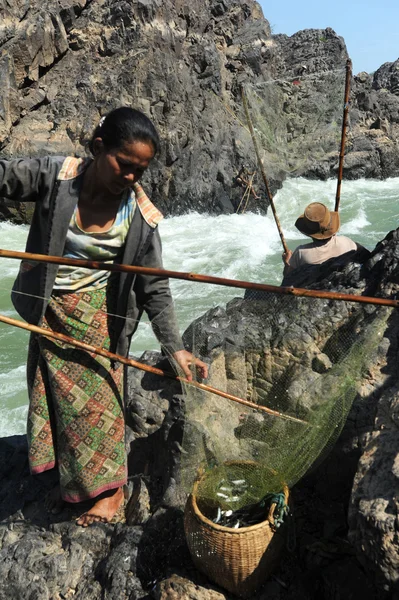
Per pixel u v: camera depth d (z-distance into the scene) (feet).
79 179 8.13
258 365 10.10
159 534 8.85
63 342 8.72
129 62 59.52
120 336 8.90
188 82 63.26
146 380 10.88
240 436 9.26
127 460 10.22
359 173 75.87
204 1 71.97
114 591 8.41
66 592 8.68
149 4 61.41
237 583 7.92
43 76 59.98
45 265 8.32
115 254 8.55
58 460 9.25
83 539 9.18
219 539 7.75
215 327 10.27
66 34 61.11
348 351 8.98
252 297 10.49
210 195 62.08
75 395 8.89
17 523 9.68
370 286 10.52
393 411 8.38
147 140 7.59
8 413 21.68
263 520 8.28
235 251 45.44
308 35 88.84
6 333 28.07
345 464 9.05
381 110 85.66
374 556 7.04
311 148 69.97
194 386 8.98
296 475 8.45
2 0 57.11
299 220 14.69
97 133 7.80
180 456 9.28
